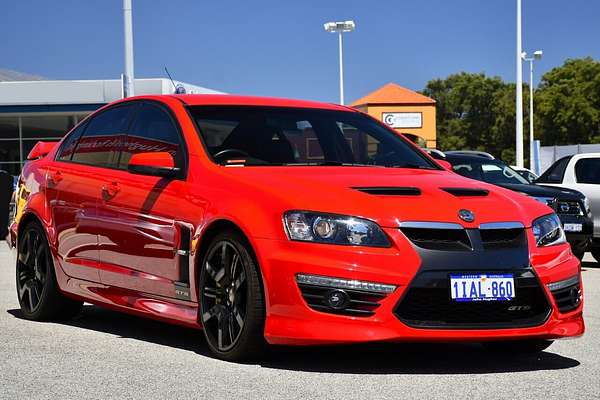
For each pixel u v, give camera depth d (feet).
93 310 25.57
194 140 19.93
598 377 16.62
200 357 18.26
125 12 72.38
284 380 16.07
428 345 19.83
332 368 17.16
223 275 17.84
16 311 25.34
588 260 46.52
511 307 17.01
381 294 16.24
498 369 17.33
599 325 22.85
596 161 44.24
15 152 138.00
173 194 19.39
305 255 16.47
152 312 19.88
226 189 18.20
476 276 16.62
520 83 113.60
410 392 15.20
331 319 16.29
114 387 15.66
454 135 349.41
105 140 22.77
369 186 17.63
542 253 17.52
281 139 20.66
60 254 22.98
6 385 15.89
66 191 22.88
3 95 132.98
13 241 24.99
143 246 20.11
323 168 19.52
